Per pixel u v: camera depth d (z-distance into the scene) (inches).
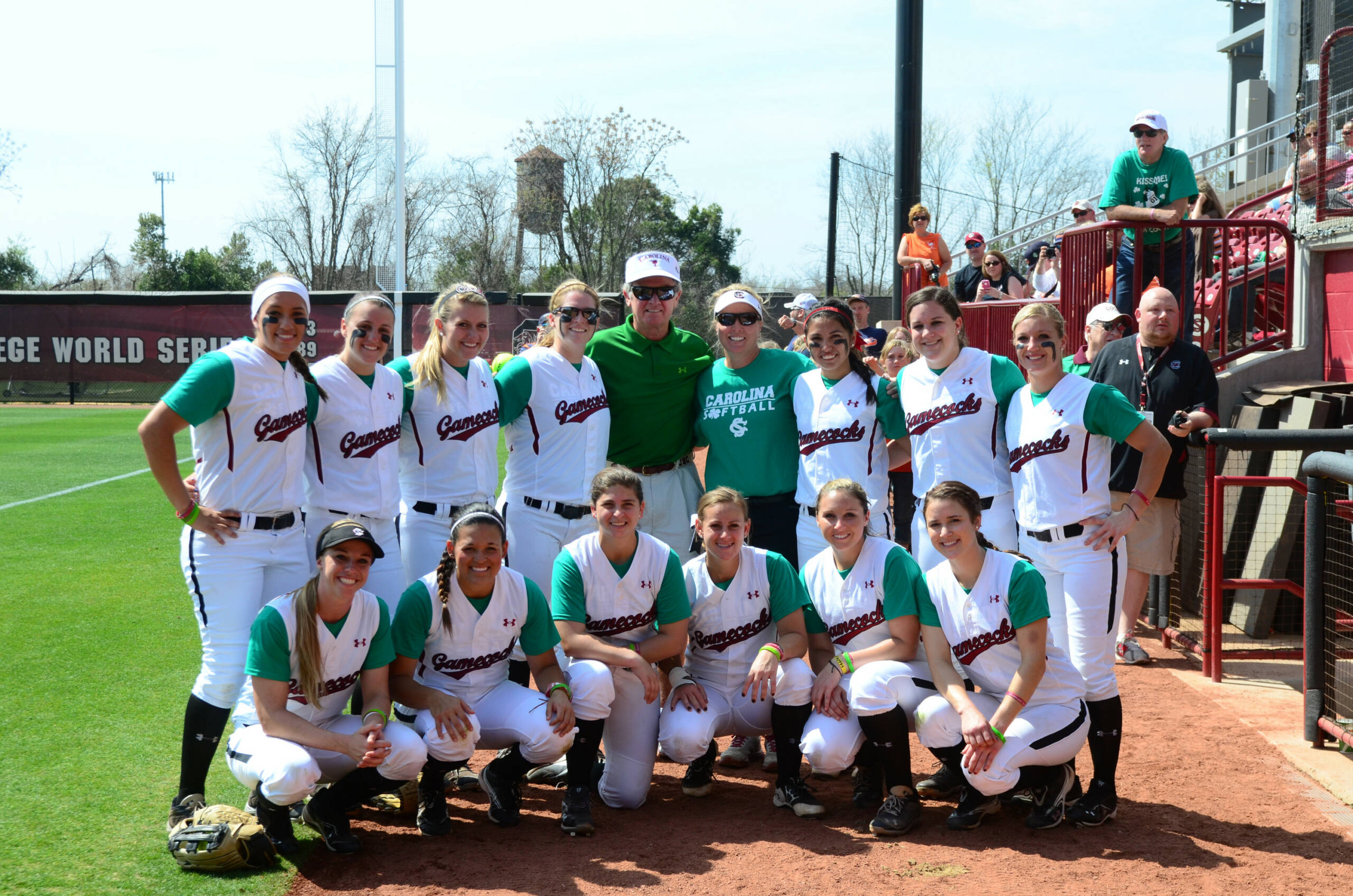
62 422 815.1
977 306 402.0
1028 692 147.1
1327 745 182.5
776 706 161.2
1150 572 239.3
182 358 979.3
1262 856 141.2
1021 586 148.4
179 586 303.9
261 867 139.8
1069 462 162.9
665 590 164.4
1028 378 171.6
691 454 212.4
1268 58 613.0
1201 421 223.8
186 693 212.1
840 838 149.8
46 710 201.3
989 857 142.3
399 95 525.0
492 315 944.3
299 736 141.3
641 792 162.9
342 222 1565.0
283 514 152.3
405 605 153.6
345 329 162.6
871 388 187.6
